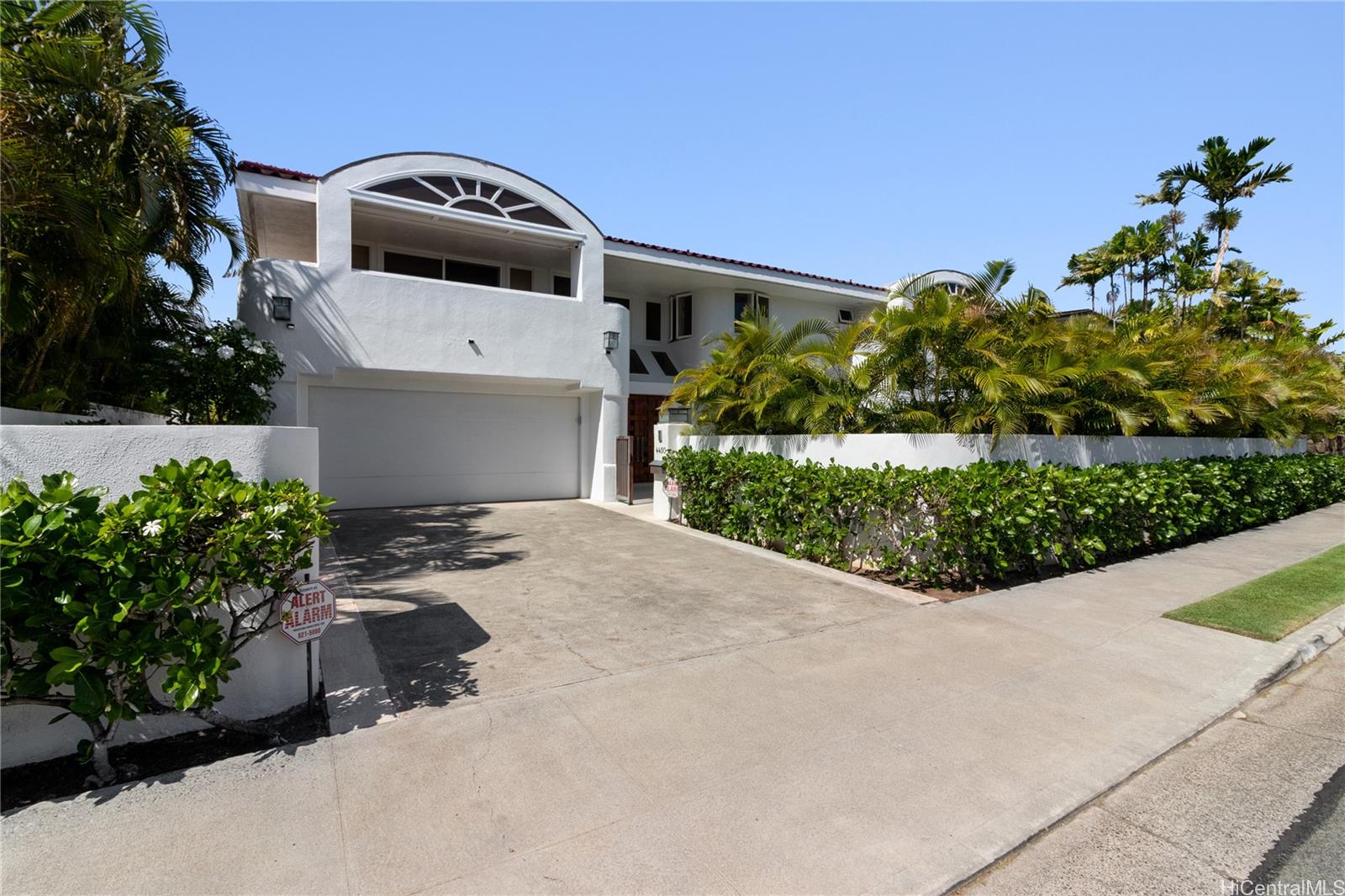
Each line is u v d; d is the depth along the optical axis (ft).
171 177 23.70
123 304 24.90
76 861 8.46
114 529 9.89
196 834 9.06
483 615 19.77
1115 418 33.88
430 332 39.24
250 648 12.64
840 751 11.77
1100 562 28.19
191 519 10.68
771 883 8.39
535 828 9.35
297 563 12.19
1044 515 24.06
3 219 17.76
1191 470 33.91
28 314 18.17
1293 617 19.99
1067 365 30.63
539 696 13.83
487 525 36.76
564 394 49.19
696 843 9.11
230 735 12.05
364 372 38.34
